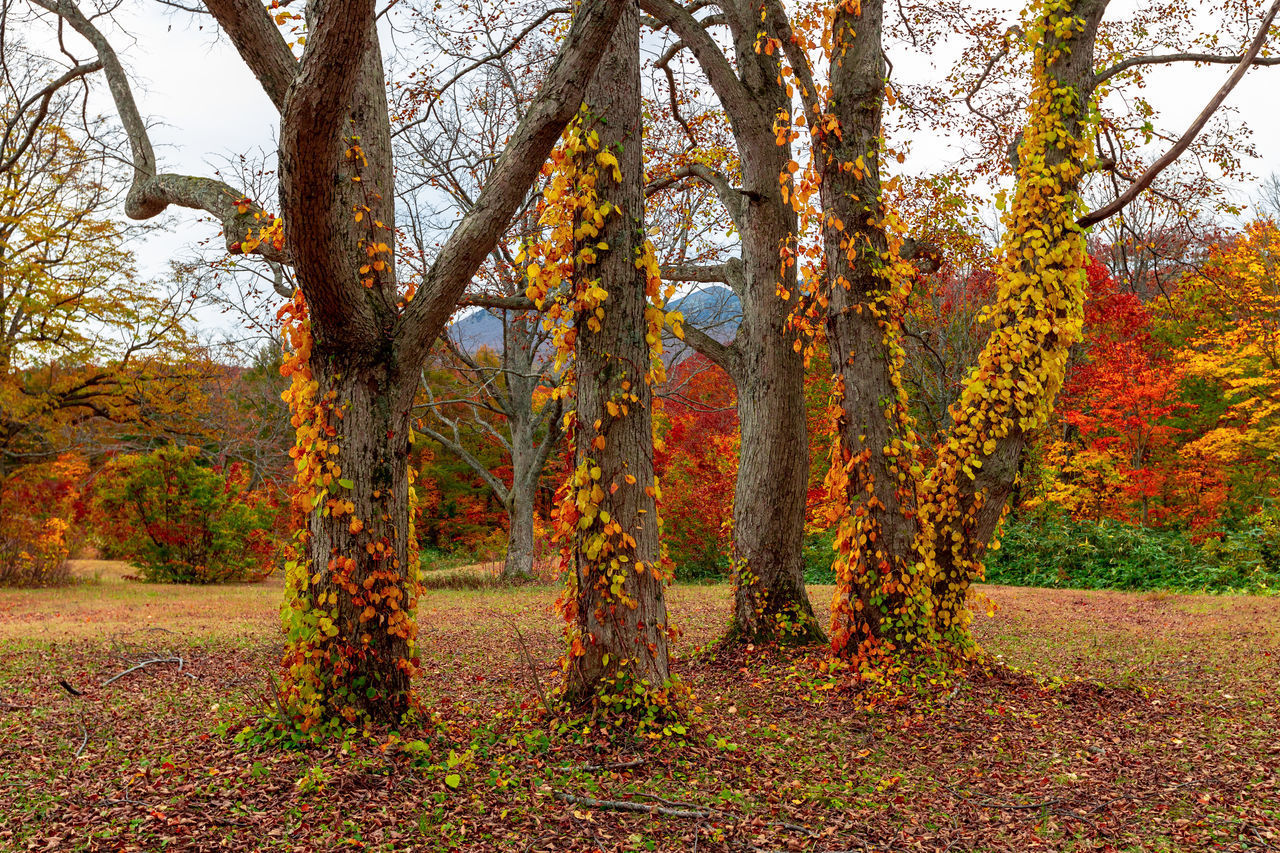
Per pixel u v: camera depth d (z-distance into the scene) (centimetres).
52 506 2283
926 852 366
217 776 411
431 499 3105
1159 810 418
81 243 1948
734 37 819
